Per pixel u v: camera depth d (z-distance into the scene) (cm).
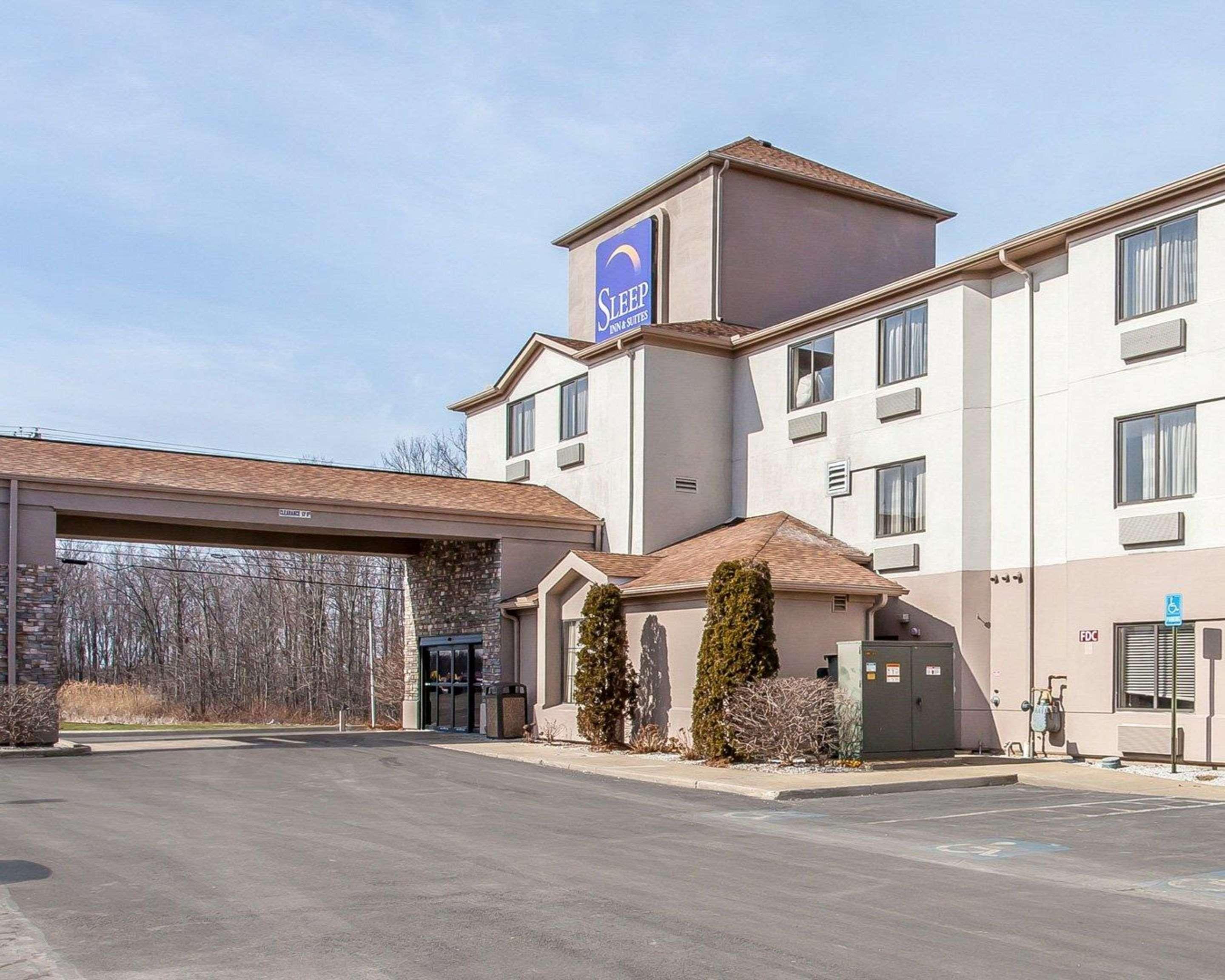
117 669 6912
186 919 849
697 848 1178
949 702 2089
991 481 2336
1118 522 2075
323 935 802
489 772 1934
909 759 2034
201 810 1425
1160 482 2022
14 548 2261
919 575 2411
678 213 3284
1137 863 1134
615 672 2391
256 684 5800
